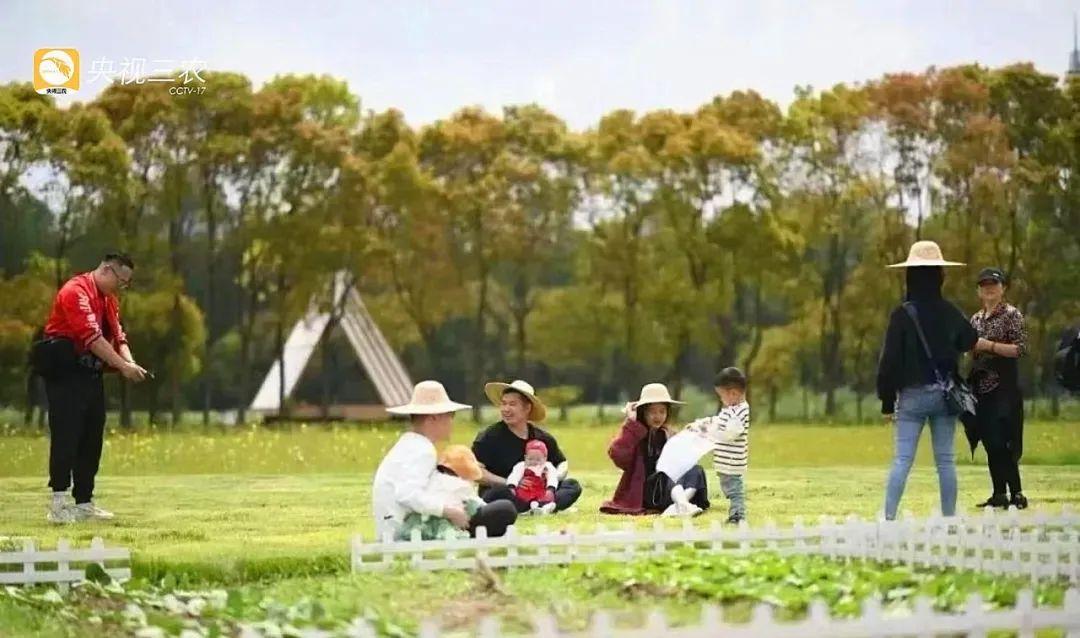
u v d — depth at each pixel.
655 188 43.22
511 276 46.31
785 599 8.56
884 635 5.76
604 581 9.38
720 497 15.67
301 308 42.53
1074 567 9.16
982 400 14.06
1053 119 38.91
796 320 42.72
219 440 29.31
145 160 40.56
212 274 41.81
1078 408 36.56
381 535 10.54
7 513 14.68
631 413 14.28
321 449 27.34
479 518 10.68
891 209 40.56
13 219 38.84
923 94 39.59
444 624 8.08
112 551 9.48
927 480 18.83
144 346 40.59
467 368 48.81
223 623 8.15
